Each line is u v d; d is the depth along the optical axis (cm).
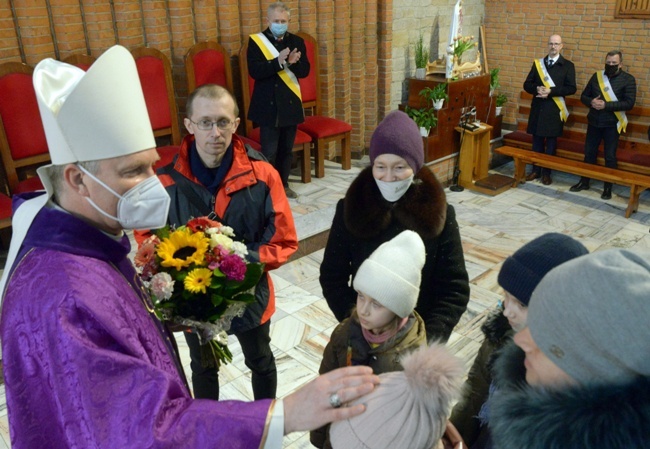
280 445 108
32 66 422
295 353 340
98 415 100
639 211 573
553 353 77
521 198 612
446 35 735
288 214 233
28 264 112
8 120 406
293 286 420
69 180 116
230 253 181
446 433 122
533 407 78
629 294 70
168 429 102
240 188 223
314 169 637
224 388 308
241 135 574
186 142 226
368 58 649
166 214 125
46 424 106
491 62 783
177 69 518
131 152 117
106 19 457
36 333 104
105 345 107
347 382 105
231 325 229
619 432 69
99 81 112
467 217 560
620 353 70
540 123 646
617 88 593
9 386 108
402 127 180
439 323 184
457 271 191
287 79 509
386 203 189
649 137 598
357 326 161
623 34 653
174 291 173
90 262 114
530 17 727
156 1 484
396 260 150
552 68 632
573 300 74
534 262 121
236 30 549
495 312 148
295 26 591
